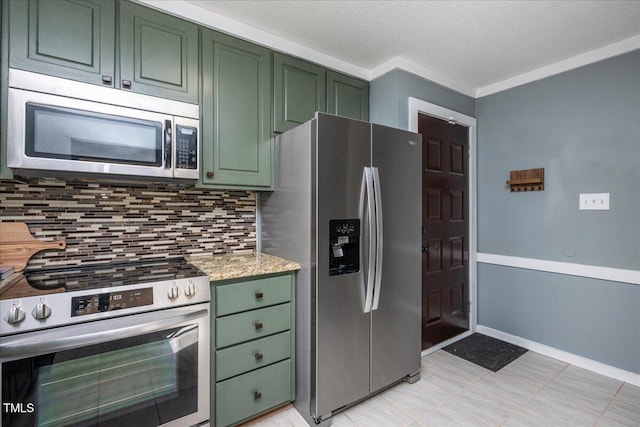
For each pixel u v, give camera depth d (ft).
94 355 4.12
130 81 5.05
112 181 5.51
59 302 3.86
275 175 6.65
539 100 8.41
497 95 9.32
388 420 5.78
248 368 5.42
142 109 5.00
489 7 5.79
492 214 9.50
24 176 4.58
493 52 7.51
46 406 3.84
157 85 5.29
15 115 4.13
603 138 7.32
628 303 7.00
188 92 5.59
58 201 5.40
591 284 7.55
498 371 7.53
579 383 6.97
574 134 7.79
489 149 9.54
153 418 4.53
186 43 5.60
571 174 7.86
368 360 6.12
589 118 7.54
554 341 8.20
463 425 5.64
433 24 6.34
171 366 4.65
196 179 5.50
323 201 5.45
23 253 5.12
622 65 7.03
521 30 6.57
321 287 5.45
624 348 7.05
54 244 5.35
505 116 9.14
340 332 5.70
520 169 8.82
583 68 7.63
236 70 6.16
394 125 7.72
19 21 4.27
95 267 5.56
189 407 4.81
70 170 4.42
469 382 7.05
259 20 6.17
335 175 5.59
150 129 5.05
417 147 6.95
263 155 6.50
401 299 6.67
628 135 6.97
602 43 7.11
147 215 6.21
